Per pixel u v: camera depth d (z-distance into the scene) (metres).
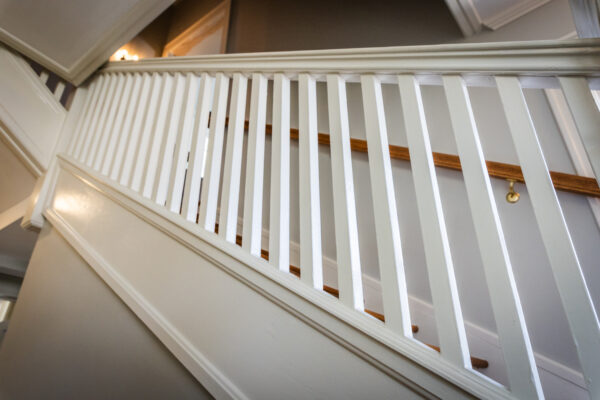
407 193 1.59
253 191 0.96
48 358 1.27
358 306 0.72
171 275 1.05
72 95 1.88
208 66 1.27
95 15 1.47
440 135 1.65
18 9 1.46
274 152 0.95
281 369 0.76
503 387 0.55
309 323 0.76
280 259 0.85
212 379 0.84
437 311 0.62
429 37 1.91
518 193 1.36
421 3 2.01
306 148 0.89
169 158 1.25
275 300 0.81
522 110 0.66
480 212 0.64
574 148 1.34
